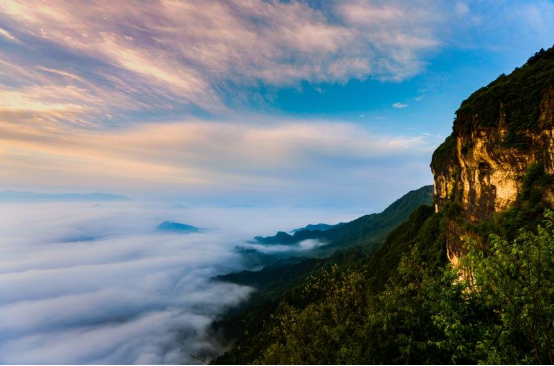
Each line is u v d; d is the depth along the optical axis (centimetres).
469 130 4488
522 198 3316
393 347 1683
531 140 3338
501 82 4416
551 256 1211
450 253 5025
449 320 1441
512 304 1248
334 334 1873
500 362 1216
